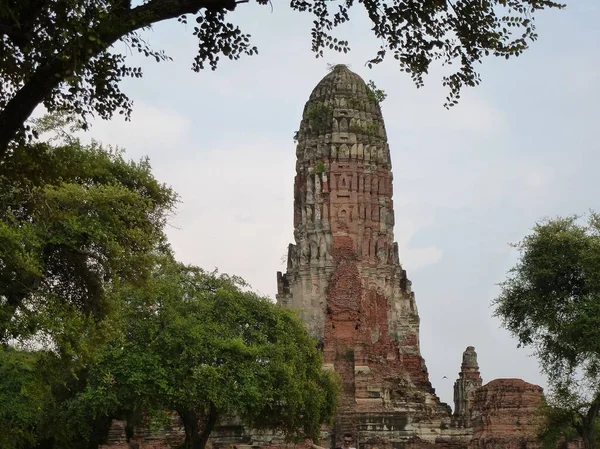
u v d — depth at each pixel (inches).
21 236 1707.7
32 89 1082.1
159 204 2390.5
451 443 4028.1
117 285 1897.1
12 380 2410.2
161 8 1077.8
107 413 2758.4
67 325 1745.8
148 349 2746.1
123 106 1229.1
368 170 4643.2
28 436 2448.3
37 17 1115.9
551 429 2773.1
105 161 2287.2
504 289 2787.9
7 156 1250.6
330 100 4741.6
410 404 4224.9
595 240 2694.4
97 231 1892.2
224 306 2987.2
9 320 1676.9
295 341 3107.8
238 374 2812.5
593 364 2682.1
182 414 2898.6
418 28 1241.4
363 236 4557.1
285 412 3016.7
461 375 4451.3
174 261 2952.8
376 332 4421.8
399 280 4626.0
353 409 4138.8
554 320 2682.1
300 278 4517.7
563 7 1237.1
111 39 1088.2
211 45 1168.8
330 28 1263.5
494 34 1243.2
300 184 4702.3
